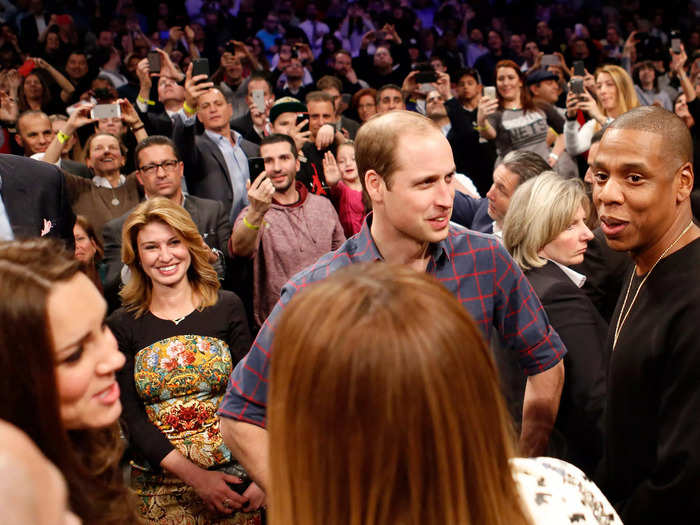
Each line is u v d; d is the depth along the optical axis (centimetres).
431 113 557
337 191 378
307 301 65
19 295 78
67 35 791
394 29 992
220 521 205
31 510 48
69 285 83
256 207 295
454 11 1069
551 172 196
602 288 231
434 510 61
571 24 1084
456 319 63
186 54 877
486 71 980
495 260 142
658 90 761
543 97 669
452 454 60
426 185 125
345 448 61
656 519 122
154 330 209
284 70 814
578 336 170
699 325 117
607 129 131
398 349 60
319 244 328
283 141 328
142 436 201
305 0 1034
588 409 166
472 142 538
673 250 128
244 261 312
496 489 63
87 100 602
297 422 63
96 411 88
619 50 1011
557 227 182
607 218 130
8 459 49
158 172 330
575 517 73
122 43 869
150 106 564
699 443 114
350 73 828
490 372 64
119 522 95
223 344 213
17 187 225
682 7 1078
